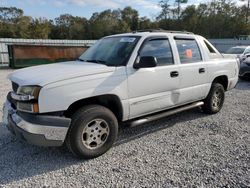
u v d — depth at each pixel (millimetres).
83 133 3260
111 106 3689
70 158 3416
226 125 4762
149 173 3020
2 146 3762
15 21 70500
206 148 3723
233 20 71062
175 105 4441
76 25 77562
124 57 3729
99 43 4570
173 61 4301
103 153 3502
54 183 2822
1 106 6035
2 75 12391
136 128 4586
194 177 2922
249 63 9852
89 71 3295
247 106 6188
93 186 2760
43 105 2938
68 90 3062
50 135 3014
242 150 3646
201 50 4977
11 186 2760
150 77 3863
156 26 81500
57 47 16844
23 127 3010
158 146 3803
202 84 4906
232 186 2736
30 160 3352
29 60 15930
